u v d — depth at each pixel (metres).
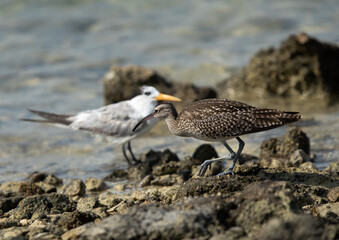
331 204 8.73
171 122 11.32
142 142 15.74
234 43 24.36
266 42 24.06
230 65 22.14
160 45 24.44
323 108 18.09
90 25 26.66
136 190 11.04
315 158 13.03
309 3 28.42
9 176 13.46
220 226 7.36
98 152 15.20
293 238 6.81
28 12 27.81
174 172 12.58
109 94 19.22
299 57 19.23
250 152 13.76
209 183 9.42
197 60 22.81
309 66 19.09
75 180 11.88
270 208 7.41
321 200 9.23
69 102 19.47
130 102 14.28
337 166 11.23
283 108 18.36
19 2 28.12
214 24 26.39
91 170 13.68
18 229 8.70
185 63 22.59
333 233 7.00
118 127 13.87
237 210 7.63
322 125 16.00
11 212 10.09
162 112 11.46
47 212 9.74
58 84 21.06
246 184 9.43
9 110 18.69
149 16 27.56
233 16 27.11
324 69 19.06
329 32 24.38
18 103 19.33
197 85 20.97
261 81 19.56
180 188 9.60
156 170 12.62
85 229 8.17
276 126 9.93
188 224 7.26
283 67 19.28
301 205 9.12
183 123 10.86
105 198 10.51
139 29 26.23
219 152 14.08
